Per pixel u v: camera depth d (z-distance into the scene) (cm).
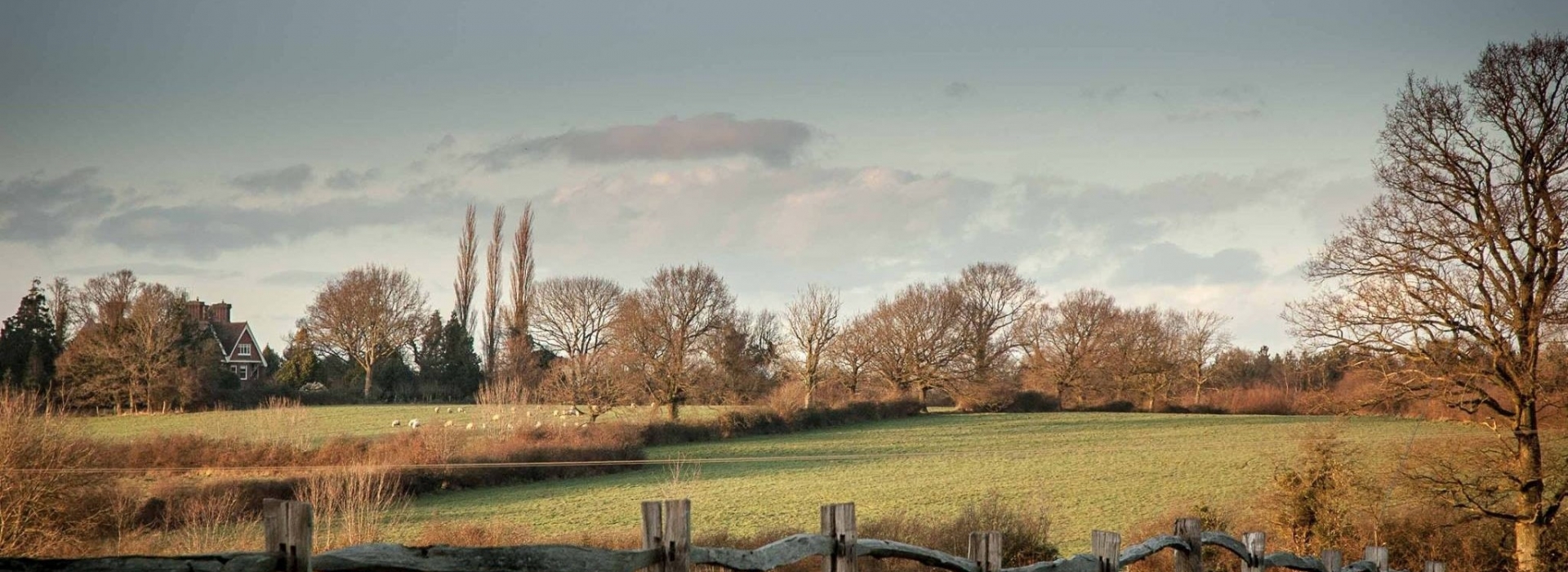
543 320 9125
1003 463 5034
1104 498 3984
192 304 10344
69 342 7538
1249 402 8288
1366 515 2820
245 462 3944
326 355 9512
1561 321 2612
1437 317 2720
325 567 496
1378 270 2817
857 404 7150
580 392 6047
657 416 6212
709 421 5994
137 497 3053
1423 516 2819
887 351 7925
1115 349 8838
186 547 2497
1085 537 3203
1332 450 2894
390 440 4400
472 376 9119
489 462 4281
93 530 2597
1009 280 8819
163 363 7050
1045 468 4847
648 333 6625
